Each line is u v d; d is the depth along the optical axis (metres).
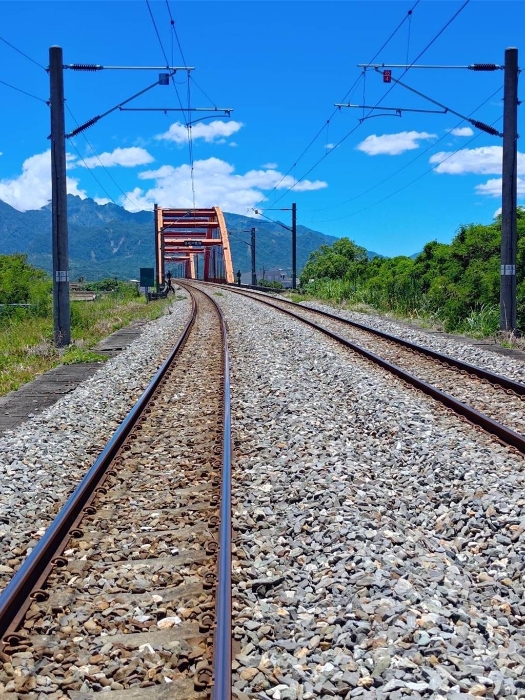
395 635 4.22
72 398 12.14
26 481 7.61
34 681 4.05
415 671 3.88
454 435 8.59
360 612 4.49
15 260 34.22
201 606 4.74
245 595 4.93
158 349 18.98
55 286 19.52
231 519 6.20
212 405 11.29
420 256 33.47
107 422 10.52
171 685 3.99
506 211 19.08
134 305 42.09
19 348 18.92
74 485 7.61
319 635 4.36
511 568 5.23
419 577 5.01
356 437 8.92
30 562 5.19
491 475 7.01
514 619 4.58
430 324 23.98
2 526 6.36
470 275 24.14
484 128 19.19
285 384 12.38
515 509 6.13
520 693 3.72
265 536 5.94
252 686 3.89
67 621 4.72
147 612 4.81
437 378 13.16
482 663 3.97
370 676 3.88
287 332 21.33
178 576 5.28
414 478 7.27
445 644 4.12
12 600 4.72
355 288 39.12
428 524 6.23
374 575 4.96
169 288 64.44
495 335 19.16
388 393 11.08
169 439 9.30
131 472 7.91
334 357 15.34
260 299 42.62
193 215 126.00
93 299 45.75
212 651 4.23
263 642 4.31
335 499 6.46
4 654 4.27
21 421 10.75
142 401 11.13
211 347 19.02
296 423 9.50
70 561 5.57
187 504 6.84
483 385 12.19
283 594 4.91
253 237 73.69
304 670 4.01
